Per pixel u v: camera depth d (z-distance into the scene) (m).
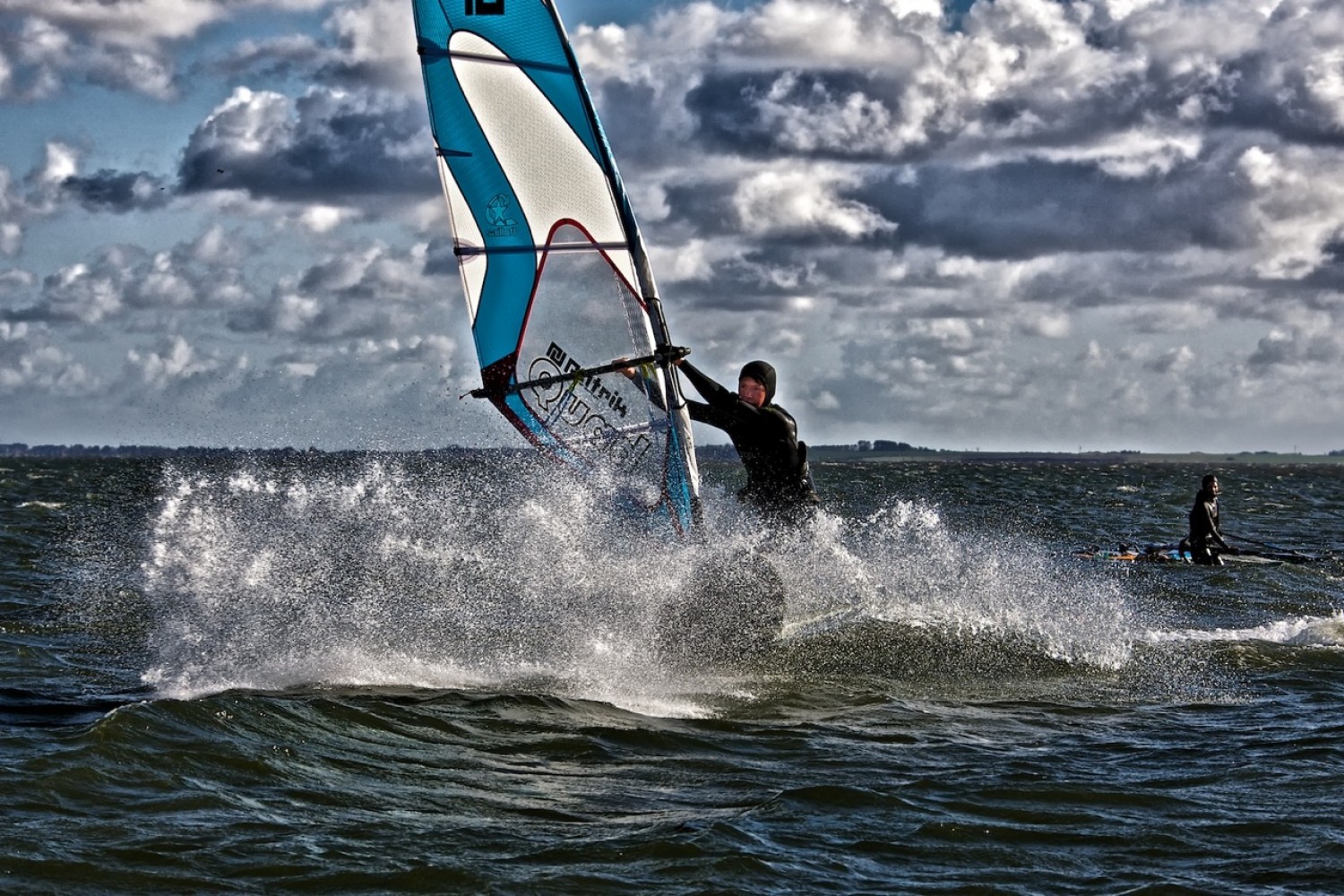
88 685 36.16
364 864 21.95
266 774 26.66
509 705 32.91
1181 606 55.22
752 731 31.72
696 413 36.75
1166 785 27.89
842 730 32.12
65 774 25.52
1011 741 31.67
